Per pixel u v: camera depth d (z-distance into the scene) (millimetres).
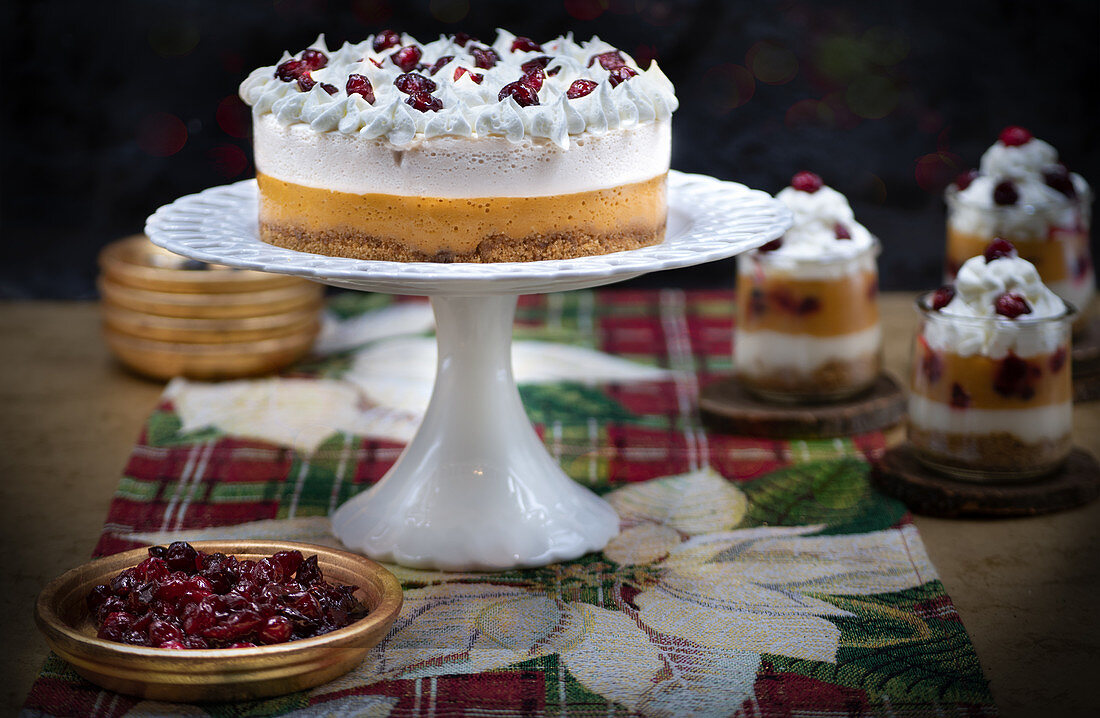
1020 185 1895
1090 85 2674
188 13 2594
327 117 1201
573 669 1140
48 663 1139
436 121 1170
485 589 1312
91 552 1403
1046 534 1443
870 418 1747
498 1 2605
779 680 1121
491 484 1389
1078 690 1120
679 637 1201
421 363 2045
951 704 1082
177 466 1626
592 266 1130
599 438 1742
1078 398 1885
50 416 1832
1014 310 1453
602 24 2633
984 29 2658
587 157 1210
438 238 1194
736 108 2699
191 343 1919
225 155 2684
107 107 2639
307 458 1661
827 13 2650
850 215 1781
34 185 2664
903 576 1328
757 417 1729
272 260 1153
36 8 2564
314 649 1055
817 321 1733
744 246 1212
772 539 1424
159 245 1225
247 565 1188
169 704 1070
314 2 2594
